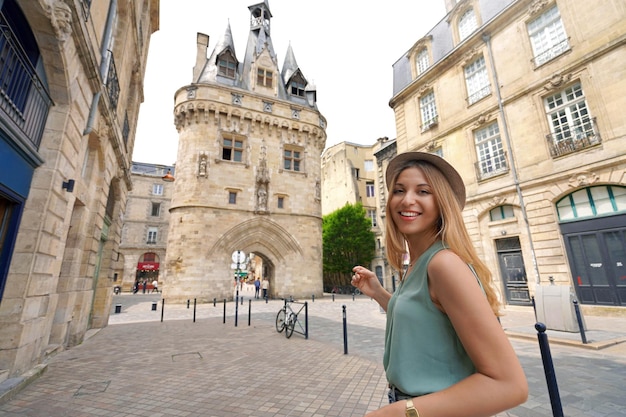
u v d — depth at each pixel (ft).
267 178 77.82
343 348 23.54
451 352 3.19
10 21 13.69
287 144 83.97
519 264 41.81
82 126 20.71
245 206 74.49
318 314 44.75
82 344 25.81
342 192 118.93
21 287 15.58
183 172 72.38
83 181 23.73
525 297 40.42
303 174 84.07
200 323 37.68
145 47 45.24
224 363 19.71
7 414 12.36
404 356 3.41
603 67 34.99
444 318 3.29
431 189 4.18
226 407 13.02
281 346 24.40
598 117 34.83
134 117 43.04
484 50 49.16
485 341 2.60
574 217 36.47
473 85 51.37
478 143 49.21
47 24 14.26
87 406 13.20
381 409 2.83
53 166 17.16
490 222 45.60
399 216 4.30
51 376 17.17
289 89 94.48
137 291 114.93
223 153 79.15
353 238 100.94
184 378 16.81
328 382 16.02
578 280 35.32
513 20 45.68
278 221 77.41
